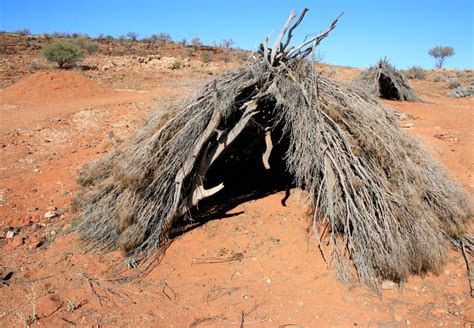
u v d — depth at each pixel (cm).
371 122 491
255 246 509
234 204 594
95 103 1631
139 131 560
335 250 475
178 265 491
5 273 480
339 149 470
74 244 552
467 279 452
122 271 488
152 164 499
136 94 1958
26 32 5050
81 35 5134
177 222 565
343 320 397
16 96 1758
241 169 679
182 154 510
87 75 2659
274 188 624
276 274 466
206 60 3694
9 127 1205
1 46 3703
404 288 441
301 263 477
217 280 462
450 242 513
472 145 941
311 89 495
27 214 638
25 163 874
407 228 460
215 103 493
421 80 2953
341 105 502
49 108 1527
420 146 559
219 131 504
